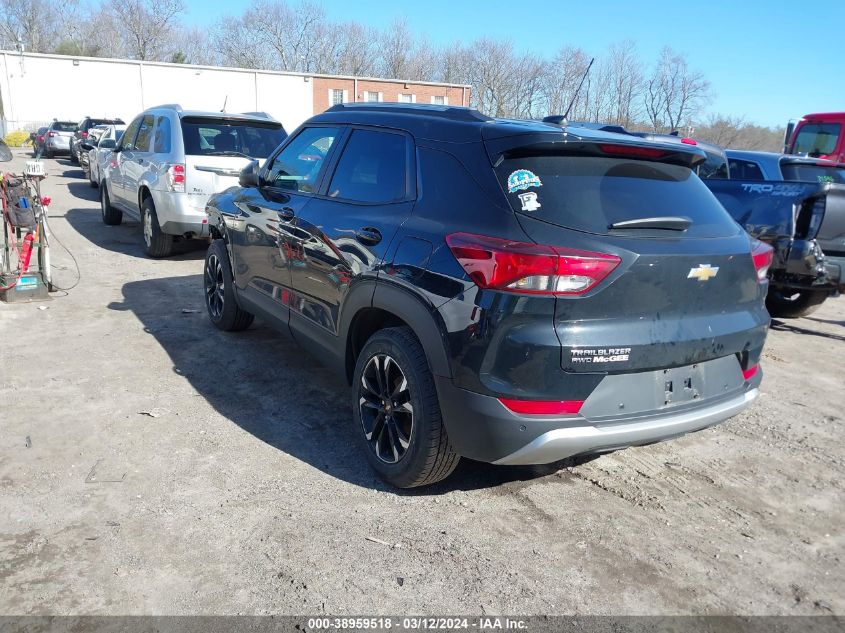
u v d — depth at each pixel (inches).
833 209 231.9
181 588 100.1
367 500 126.3
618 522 123.3
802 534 122.5
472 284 106.8
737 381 125.1
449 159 122.5
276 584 102.0
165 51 2694.4
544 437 105.0
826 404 188.5
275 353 205.0
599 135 117.6
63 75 1352.1
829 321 288.0
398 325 132.7
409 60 2386.8
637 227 109.1
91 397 165.9
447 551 111.9
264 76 1503.4
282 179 177.5
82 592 98.3
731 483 140.2
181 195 301.1
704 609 101.3
